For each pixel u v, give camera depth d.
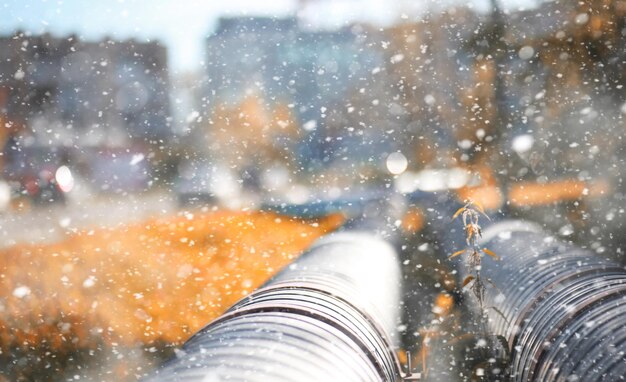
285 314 3.33
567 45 15.17
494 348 4.44
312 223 15.53
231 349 2.79
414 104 21.78
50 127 27.11
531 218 12.03
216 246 13.29
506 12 16.75
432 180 16.38
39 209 21.55
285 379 2.48
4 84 27.22
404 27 22.34
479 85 18.12
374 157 27.33
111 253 12.84
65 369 6.43
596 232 10.23
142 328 7.67
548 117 15.39
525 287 4.59
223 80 31.98
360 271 5.35
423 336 6.01
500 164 15.94
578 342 3.28
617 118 14.33
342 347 3.10
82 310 8.48
